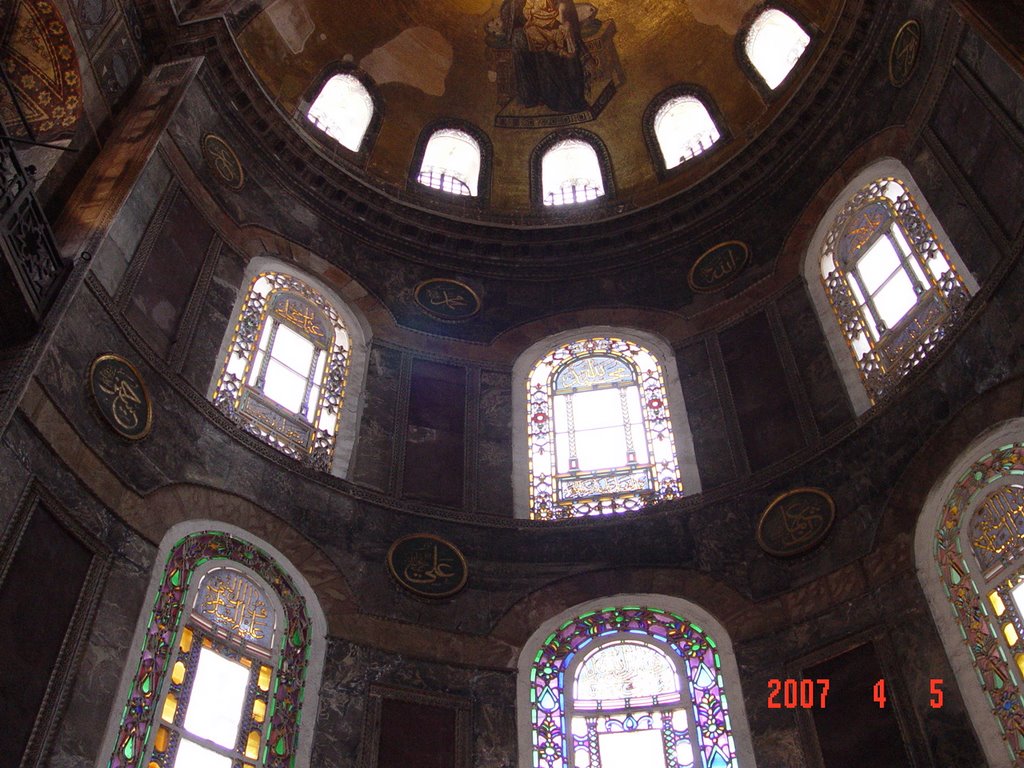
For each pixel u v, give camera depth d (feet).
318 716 30.04
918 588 29.63
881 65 40.88
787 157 45.24
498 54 54.95
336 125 50.55
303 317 41.24
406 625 33.37
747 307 42.34
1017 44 25.86
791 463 35.99
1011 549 27.73
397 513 36.81
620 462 39.73
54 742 23.70
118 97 38.60
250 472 34.12
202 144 40.63
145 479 30.12
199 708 28.02
